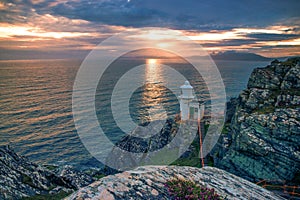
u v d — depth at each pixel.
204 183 7.94
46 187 14.35
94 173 27.73
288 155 19.73
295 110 22.30
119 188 6.37
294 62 29.59
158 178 7.35
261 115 22.98
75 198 5.78
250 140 21.88
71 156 40.22
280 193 17.95
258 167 20.95
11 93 85.50
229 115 34.66
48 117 60.47
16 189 13.13
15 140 47.34
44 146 44.81
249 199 7.64
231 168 22.77
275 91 27.05
